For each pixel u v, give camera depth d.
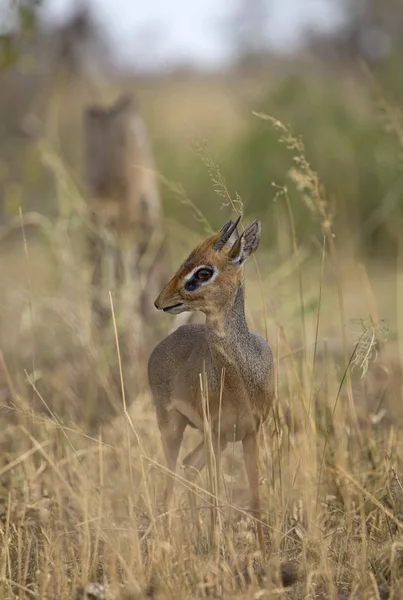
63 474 8.73
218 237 7.98
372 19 40.34
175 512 7.86
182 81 43.75
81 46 24.39
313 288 15.27
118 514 8.41
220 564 7.35
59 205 13.63
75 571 7.39
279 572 7.25
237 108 27.70
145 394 11.24
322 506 8.48
